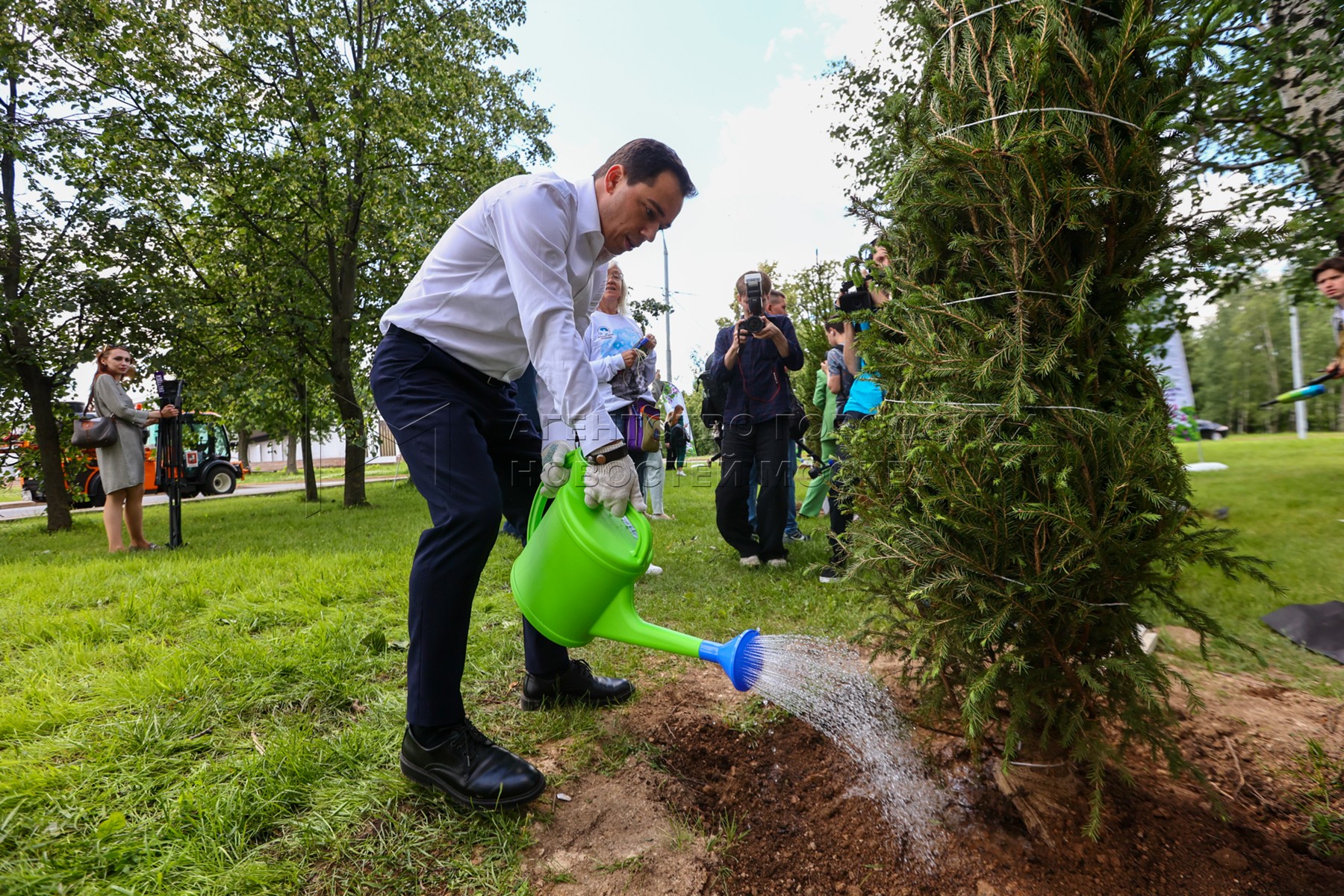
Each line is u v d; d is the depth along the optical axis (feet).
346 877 4.63
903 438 4.97
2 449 30.99
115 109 27.89
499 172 37.99
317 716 6.88
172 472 19.81
